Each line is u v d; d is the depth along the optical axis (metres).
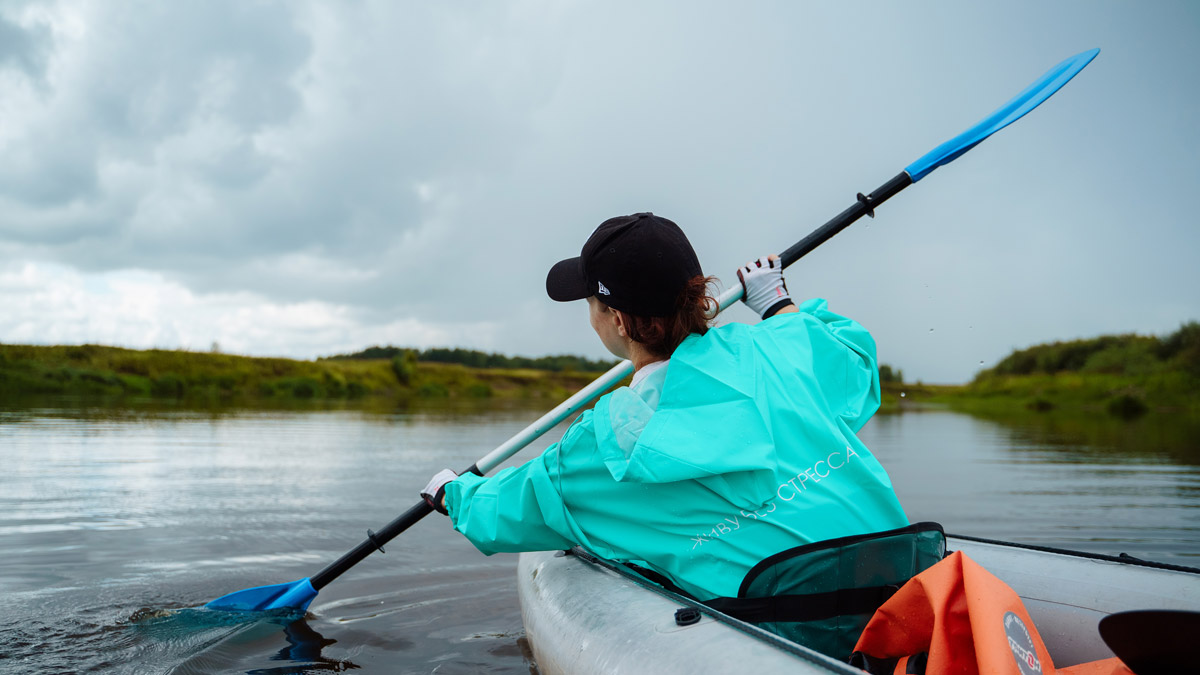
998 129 2.18
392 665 1.84
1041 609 1.57
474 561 2.89
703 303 1.37
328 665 1.83
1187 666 0.84
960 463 5.96
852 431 1.35
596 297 1.45
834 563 1.18
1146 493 4.43
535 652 1.54
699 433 1.20
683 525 1.27
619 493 1.32
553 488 1.37
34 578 2.56
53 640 1.98
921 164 2.10
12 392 13.98
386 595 2.45
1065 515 3.73
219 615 2.22
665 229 1.34
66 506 3.80
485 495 1.49
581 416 1.39
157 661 1.84
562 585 1.60
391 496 4.25
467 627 2.13
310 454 6.16
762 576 1.17
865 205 2.05
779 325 1.41
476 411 13.14
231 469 5.20
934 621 1.00
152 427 8.16
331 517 3.66
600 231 1.36
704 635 1.11
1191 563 2.80
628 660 1.15
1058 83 2.28
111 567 2.71
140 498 4.05
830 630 1.20
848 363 1.41
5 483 4.44
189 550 2.98
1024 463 5.97
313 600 2.38
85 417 9.12
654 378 1.31
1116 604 1.49
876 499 1.26
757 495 1.20
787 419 1.23
